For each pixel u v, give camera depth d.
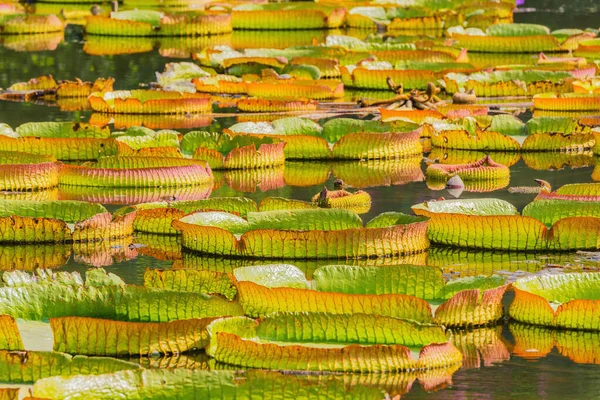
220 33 69.44
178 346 19.56
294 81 51.22
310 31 71.81
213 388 16.89
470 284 21.88
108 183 33.12
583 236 26.61
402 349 18.61
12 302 20.55
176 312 20.50
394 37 68.44
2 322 18.94
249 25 71.56
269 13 71.38
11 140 36.38
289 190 33.38
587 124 42.50
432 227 27.09
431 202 27.64
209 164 36.06
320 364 18.48
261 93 49.84
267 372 17.02
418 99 44.78
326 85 50.88
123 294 20.58
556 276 22.44
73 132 37.94
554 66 55.25
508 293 23.64
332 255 25.78
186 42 66.06
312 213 26.86
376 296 20.44
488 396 18.09
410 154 38.47
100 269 21.58
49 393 16.53
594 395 18.20
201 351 19.67
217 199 28.78
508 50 63.38
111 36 67.94
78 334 19.39
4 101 48.16
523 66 53.94
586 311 21.16
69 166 33.19
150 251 26.89
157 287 21.91
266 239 25.84
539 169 36.56
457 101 47.22
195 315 20.50
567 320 21.28
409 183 34.47
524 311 21.64
